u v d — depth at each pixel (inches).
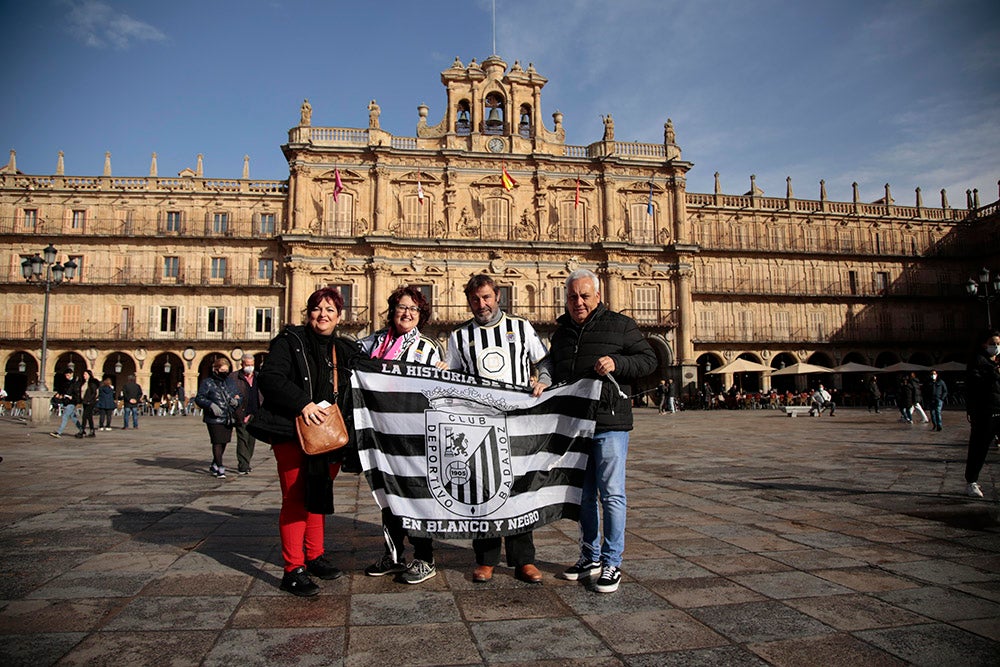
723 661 140.9
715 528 280.1
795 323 2167.8
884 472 455.8
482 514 205.0
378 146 1862.7
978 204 2388.0
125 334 1861.5
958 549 239.3
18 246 1867.6
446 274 1887.3
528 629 161.0
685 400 1940.2
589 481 213.5
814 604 177.9
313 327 216.1
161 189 1920.5
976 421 350.0
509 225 1935.3
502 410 214.8
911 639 152.4
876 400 1418.6
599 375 210.5
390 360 216.1
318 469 193.6
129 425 1120.8
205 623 163.3
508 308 1907.0
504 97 1990.7
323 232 1866.4
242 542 251.6
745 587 194.4
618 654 145.3
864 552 235.5
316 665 138.7
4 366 1823.3
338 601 183.3
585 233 1974.7
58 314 1854.1
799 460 542.0
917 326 2236.7
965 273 2282.2
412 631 159.6
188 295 1886.1
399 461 209.5
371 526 293.7
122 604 176.7
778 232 2201.0
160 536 260.7
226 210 1937.7
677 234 2009.1
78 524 282.4
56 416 1438.2
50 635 152.9
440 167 1919.3
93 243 1886.1
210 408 457.4
